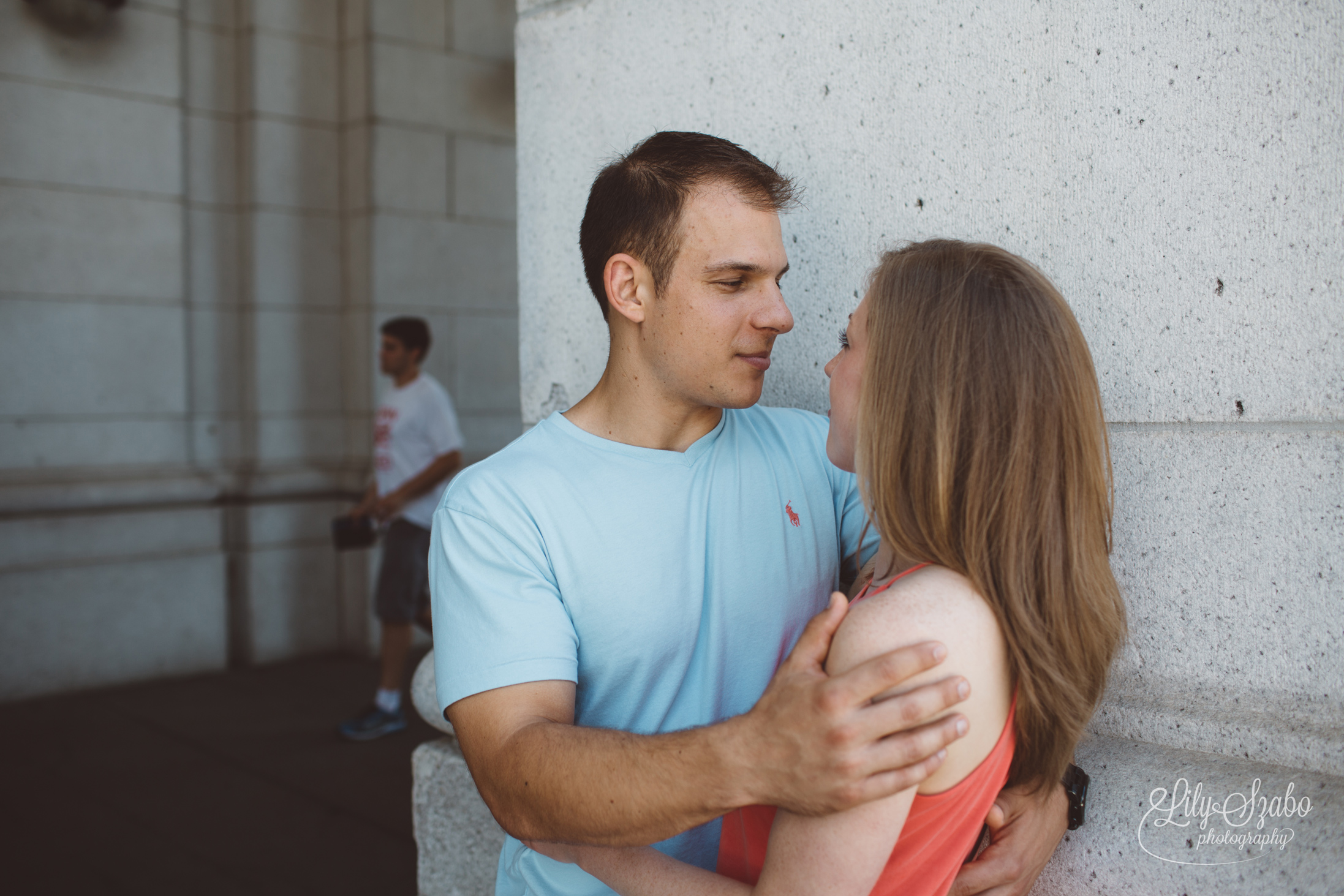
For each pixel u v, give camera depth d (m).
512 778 1.05
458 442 4.58
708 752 0.91
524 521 1.21
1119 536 1.34
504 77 6.32
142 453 5.43
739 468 1.36
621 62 1.94
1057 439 0.96
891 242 1.57
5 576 4.92
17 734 4.46
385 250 5.84
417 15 5.91
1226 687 1.25
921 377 0.98
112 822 3.51
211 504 5.61
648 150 1.29
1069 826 1.24
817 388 1.69
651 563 1.26
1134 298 1.31
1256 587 1.22
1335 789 1.14
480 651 1.15
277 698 5.02
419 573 4.45
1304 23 1.16
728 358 1.26
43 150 5.07
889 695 0.87
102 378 5.29
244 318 5.78
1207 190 1.24
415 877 3.10
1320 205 1.16
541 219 2.10
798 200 1.58
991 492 0.95
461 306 6.17
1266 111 1.19
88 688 5.16
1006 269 1.00
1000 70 1.43
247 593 5.65
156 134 5.43
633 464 1.29
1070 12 1.35
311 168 5.86
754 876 1.10
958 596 0.94
